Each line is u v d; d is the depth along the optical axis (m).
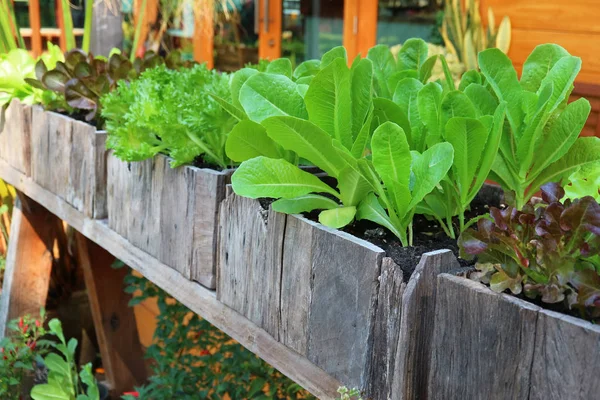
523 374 0.64
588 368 0.59
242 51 3.82
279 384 1.71
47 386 1.77
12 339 2.21
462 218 0.94
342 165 0.89
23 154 1.94
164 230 1.26
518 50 2.48
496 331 0.66
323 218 0.89
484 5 2.55
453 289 0.70
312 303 0.89
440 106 0.89
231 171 1.12
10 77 1.94
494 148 0.85
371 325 0.80
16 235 2.23
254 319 1.02
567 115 0.87
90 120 1.67
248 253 1.02
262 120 0.87
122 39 2.36
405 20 2.97
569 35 2.30
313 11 3.45
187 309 1.97
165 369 1.91
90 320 2.68
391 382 0.77
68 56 1.82
